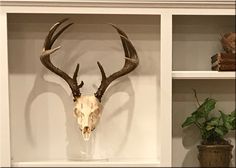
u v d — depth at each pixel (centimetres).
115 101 205
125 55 193
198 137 208
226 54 186
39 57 202
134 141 206
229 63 186
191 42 208
